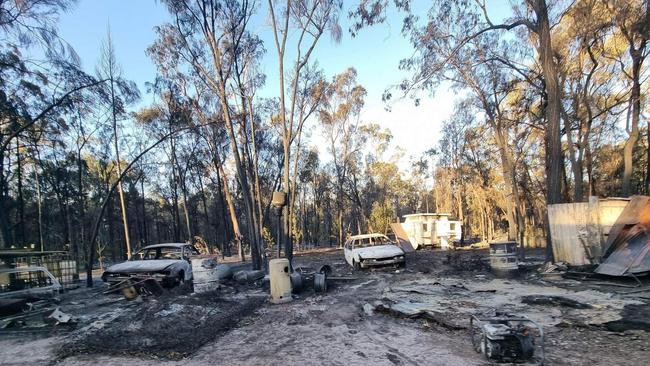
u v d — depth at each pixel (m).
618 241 12.68
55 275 16.72
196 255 15.20
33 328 8.61
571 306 8.39
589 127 23.98
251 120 23.59
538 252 26.69
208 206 64.12
